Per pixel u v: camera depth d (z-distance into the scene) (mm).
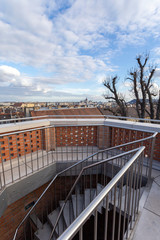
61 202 3873
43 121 4391
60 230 3029
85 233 2822
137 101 10492
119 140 4473
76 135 4906
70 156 4352
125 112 11273
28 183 3221
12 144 3955
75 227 661
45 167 3660
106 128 4574
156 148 3631
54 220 3316
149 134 3672
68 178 4195
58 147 4906
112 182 1028
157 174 3072
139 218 1892
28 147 4336
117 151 4402
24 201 3441
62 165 3996
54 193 4094
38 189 3750
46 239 2980
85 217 721
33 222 3400
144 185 2914
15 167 3422
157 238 1591
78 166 4035
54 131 4660
